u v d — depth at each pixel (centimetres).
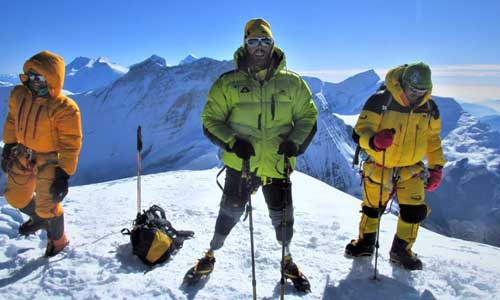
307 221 605
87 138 15888
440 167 440
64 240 478
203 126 387
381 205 446
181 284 403
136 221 493
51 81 417
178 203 711
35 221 473
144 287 399
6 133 447
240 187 393
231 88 376
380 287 405
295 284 397
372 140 400
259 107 375
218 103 383
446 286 412
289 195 393
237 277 419
